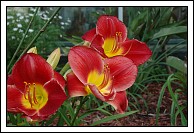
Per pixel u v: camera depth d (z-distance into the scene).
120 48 0.79
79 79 0.64
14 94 0.65
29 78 0.64
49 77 0.64
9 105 0.64
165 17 1.81
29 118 0.62
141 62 0.79
